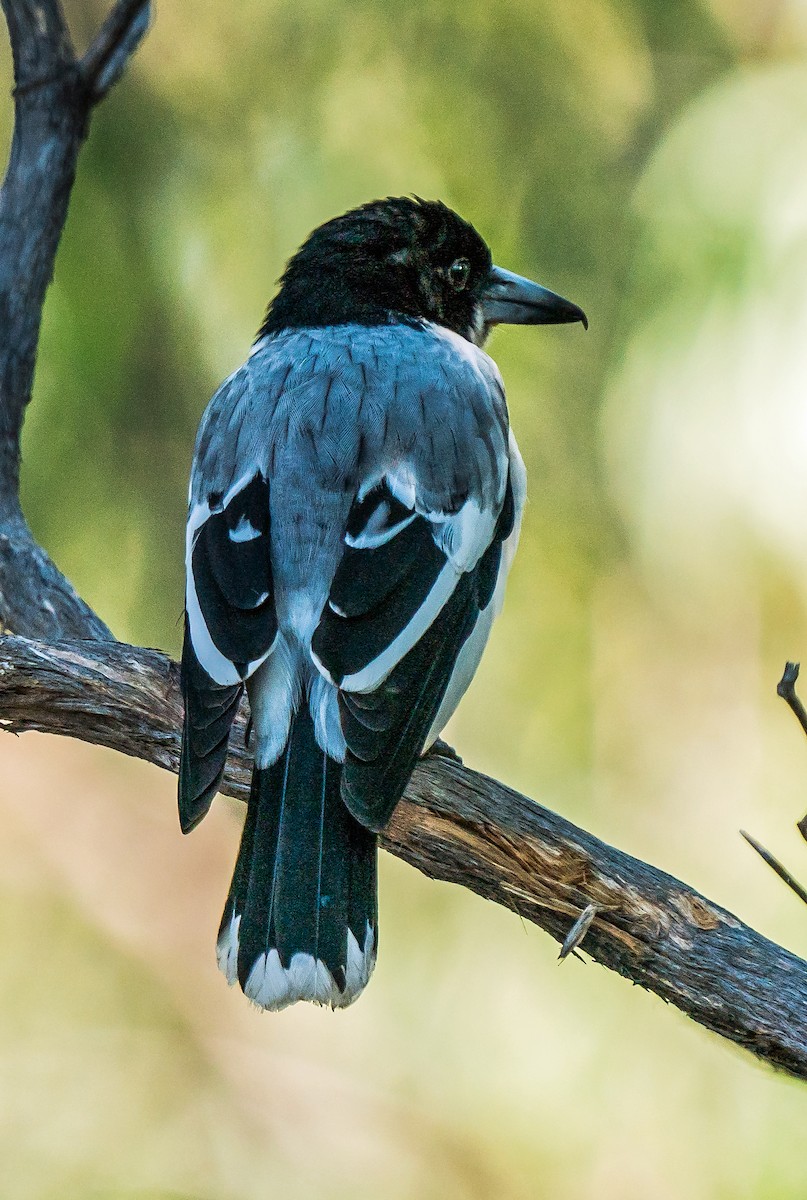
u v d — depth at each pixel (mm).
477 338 10297
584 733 12133
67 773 13891
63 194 10531
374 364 8750
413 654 7543
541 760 12109
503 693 12094
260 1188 12383
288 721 7398
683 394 11039
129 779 13922
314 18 11578
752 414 10961
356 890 7137
